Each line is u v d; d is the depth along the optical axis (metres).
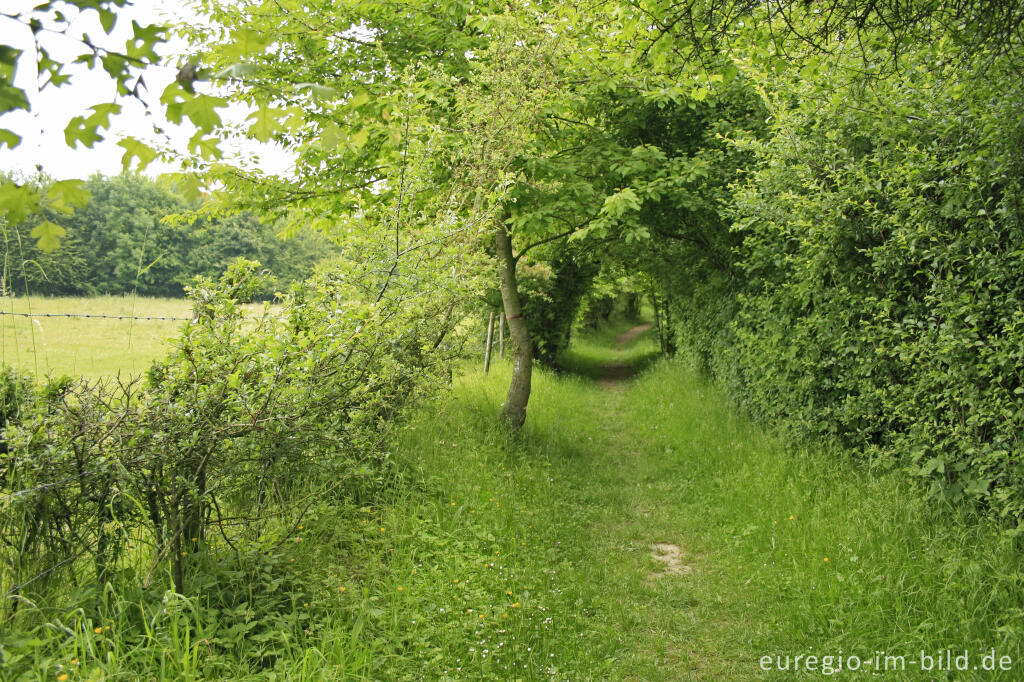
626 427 11.84
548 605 4.64
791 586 4.86
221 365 3.41
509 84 7.20
